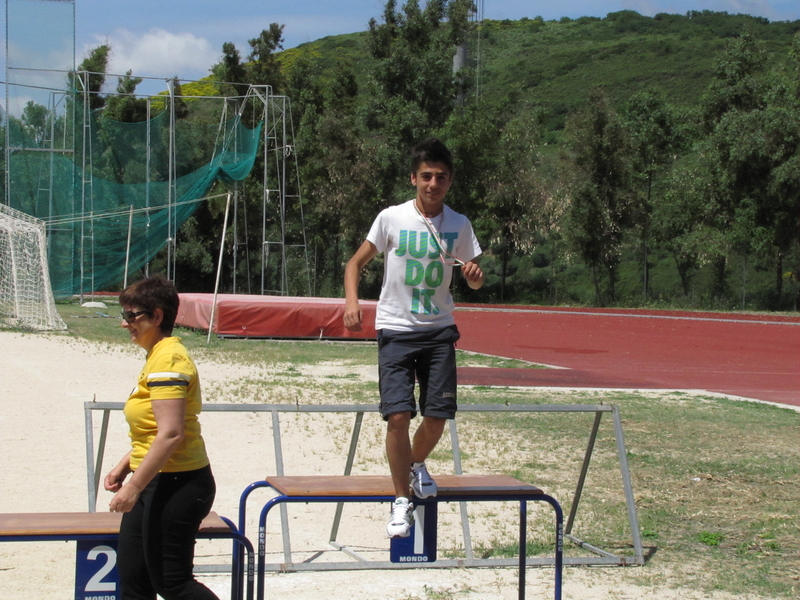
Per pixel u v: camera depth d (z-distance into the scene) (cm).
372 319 2339
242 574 416
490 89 9656
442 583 562
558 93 9338
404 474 429
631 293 4497
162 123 3944
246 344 2122
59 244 3167
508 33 12781
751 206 4031
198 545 633
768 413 1251
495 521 715
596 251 4341
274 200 4866
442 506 760
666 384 1577
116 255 3278
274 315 2272
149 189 3303
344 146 4666
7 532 382
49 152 3162
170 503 378
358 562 586
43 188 3166
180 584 382
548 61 10450
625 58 9950
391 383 431
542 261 4962
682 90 8638
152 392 374
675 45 10150
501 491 457
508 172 4522
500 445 992
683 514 733
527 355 2102
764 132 3981
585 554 630
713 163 4191
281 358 1819
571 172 4419
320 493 428
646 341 2545
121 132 3838
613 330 2952
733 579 579
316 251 4712
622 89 8962
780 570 598
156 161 3903
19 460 842
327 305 2306
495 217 4550
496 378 1602
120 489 373
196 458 388
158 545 377
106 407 559
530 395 1374
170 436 368
